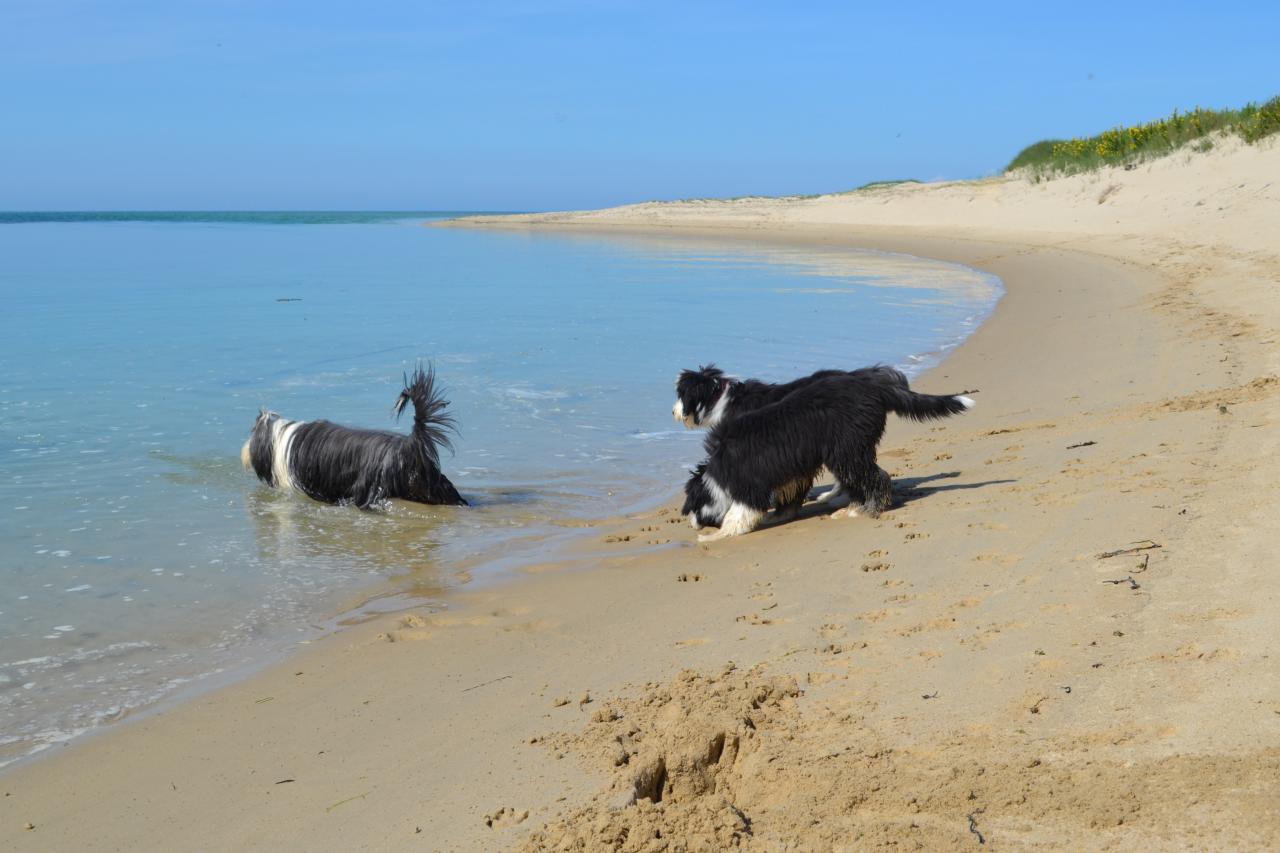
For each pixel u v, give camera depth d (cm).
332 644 427
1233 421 556
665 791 329
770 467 517
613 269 1952
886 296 1388
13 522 545
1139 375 721
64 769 357
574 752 339
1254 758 287
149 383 824
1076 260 1538
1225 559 394
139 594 472
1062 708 329
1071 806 280
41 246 2942
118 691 399
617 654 397
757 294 1453
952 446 622
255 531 546
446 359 930
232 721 377
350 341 1041
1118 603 378
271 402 768
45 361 905
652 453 669
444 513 573
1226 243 1393
